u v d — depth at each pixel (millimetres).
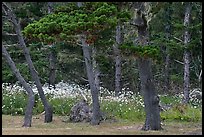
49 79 29328
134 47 13289
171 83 29750
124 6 14250
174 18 25531
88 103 21266
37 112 22484
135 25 14516
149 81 15320
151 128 15750
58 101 22766
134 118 20141
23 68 26984
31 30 12547
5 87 24703
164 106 21234
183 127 17062
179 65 30188
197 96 25234
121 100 21844
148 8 14602
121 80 31188
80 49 29266
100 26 12117
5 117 20984
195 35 22375
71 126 17625
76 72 31953
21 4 24531
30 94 17578
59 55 28859
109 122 19000
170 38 27156
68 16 12578
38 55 28359
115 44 14172
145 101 15625
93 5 13102
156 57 13281
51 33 12430
